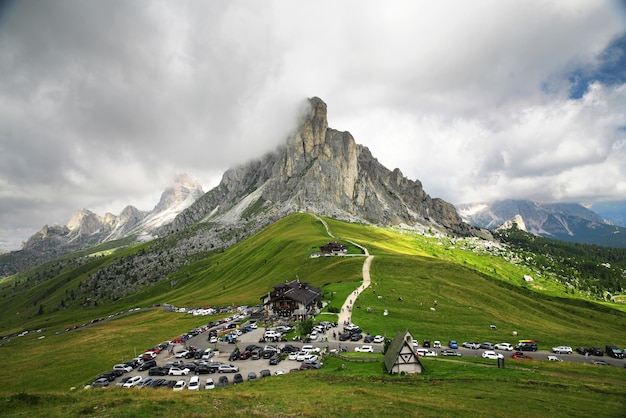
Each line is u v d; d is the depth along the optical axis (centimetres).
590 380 6181
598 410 4678
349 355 8244
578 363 7531
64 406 4191
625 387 5769
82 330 18300
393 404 4659
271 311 13025
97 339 14000
